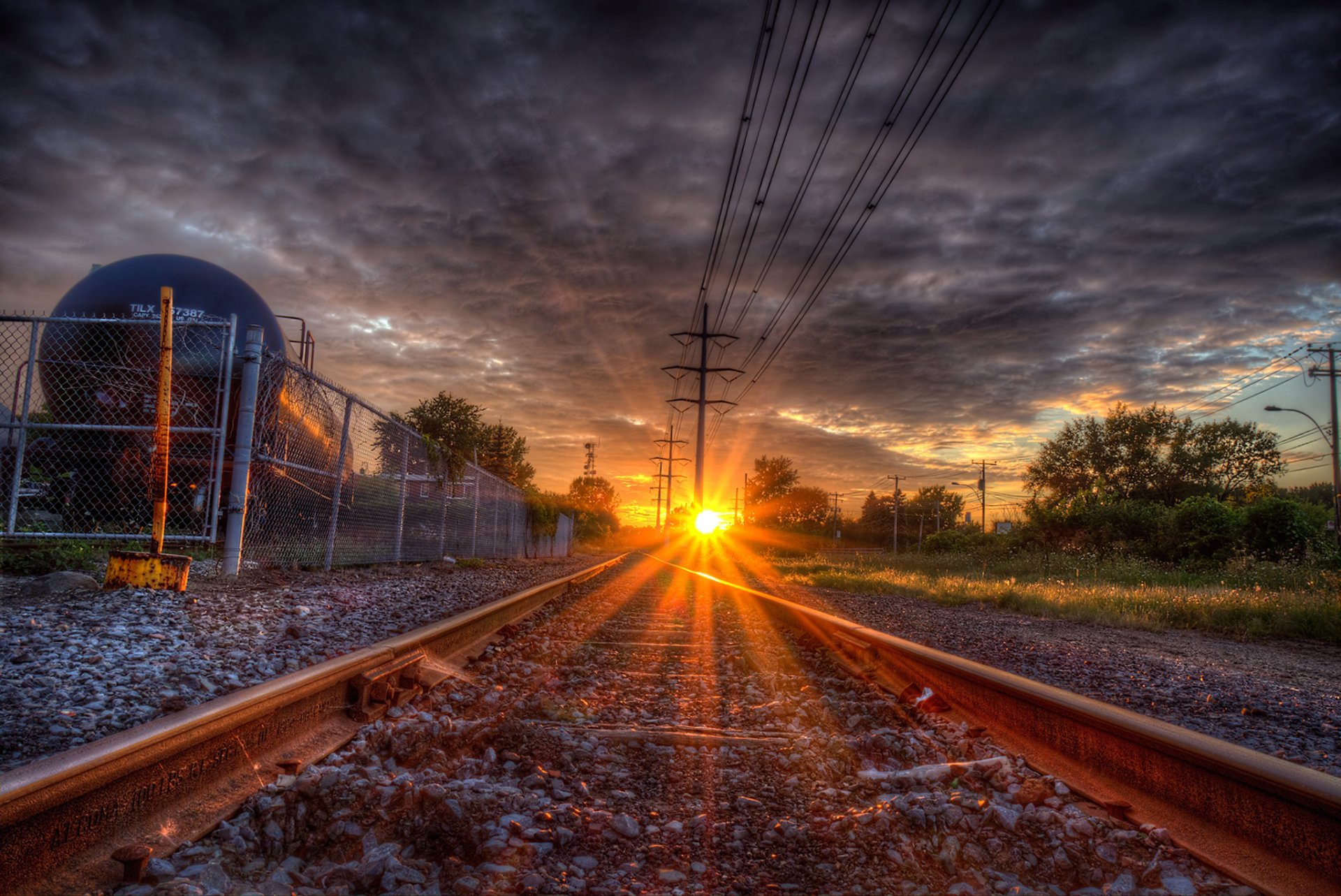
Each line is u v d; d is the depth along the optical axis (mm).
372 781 2516
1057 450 57188
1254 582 18609
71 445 8969
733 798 2857
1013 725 3799
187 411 9195
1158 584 20141
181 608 5738
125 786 2088
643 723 4082
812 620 7777
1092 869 2305
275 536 9117
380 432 12148
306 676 3100
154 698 3555
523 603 9078
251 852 2154
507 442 37219
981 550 36688
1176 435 53375
